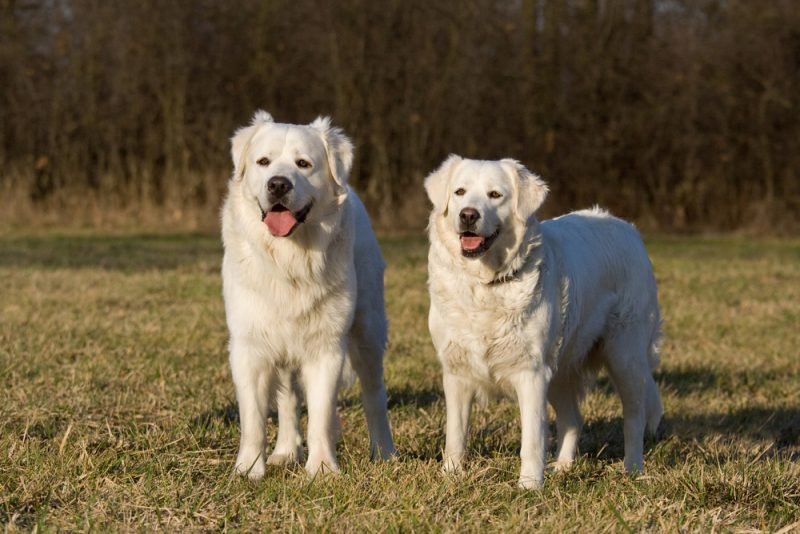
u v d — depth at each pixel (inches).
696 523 156.9
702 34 965.2
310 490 170.4
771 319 441.7
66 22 921.5
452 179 201.6
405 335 374.0
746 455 214.5
